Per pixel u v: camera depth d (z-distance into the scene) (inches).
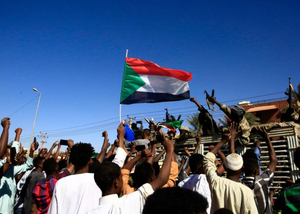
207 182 141.0
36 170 227.9
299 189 105.6
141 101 311.6
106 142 191.5
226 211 95.4
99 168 100.4
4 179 205.0
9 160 189.3
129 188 128.6
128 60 319.9
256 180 137.9
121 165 143.4
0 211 196.7
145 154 136.7
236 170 135.0
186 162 229.3
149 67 321.1
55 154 295.6
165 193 59.4
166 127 365.1
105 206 90.2
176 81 328.8
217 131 390.9
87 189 119.8
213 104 348.2
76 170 133.2
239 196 120.9
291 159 278.2
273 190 275.3
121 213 83.0
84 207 115.3
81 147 133.3
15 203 254.5
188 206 55.7
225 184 127.4
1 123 151.5
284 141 290.7
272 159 152.9
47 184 150.6
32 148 261.3
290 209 104.5
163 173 95.5
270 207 134.6
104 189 98.8
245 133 313.3
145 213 59.1
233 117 334.6
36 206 157.3
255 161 147.2
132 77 315.6
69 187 119.2
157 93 320.8
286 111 385.7
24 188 209.0
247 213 116.8
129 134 299.0
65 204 116.5
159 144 384.5
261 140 308.0
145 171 127.0
